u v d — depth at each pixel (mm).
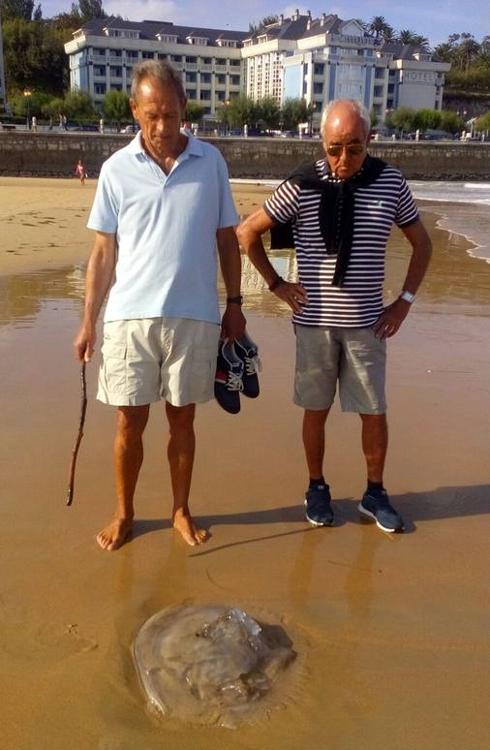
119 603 2863
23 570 3074
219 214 3264
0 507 3600
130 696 2338
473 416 5059
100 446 4387
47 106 81875
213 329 3242
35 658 2514
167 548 3311
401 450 4465
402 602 2918
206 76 107500
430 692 2393
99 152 57781
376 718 2270
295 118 89188
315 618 2791
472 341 7188
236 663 2395
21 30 99750
